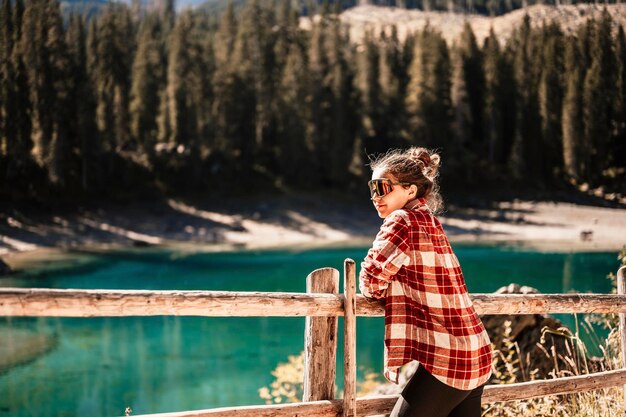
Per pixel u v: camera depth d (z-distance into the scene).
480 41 111.50
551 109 56.47
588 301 3.36
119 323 16.19
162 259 32.41
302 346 13.73
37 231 40.66
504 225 46.84
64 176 49.00
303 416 2.63
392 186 2.41
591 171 51.69
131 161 53.91
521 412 4.25
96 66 58.94
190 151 53.94
